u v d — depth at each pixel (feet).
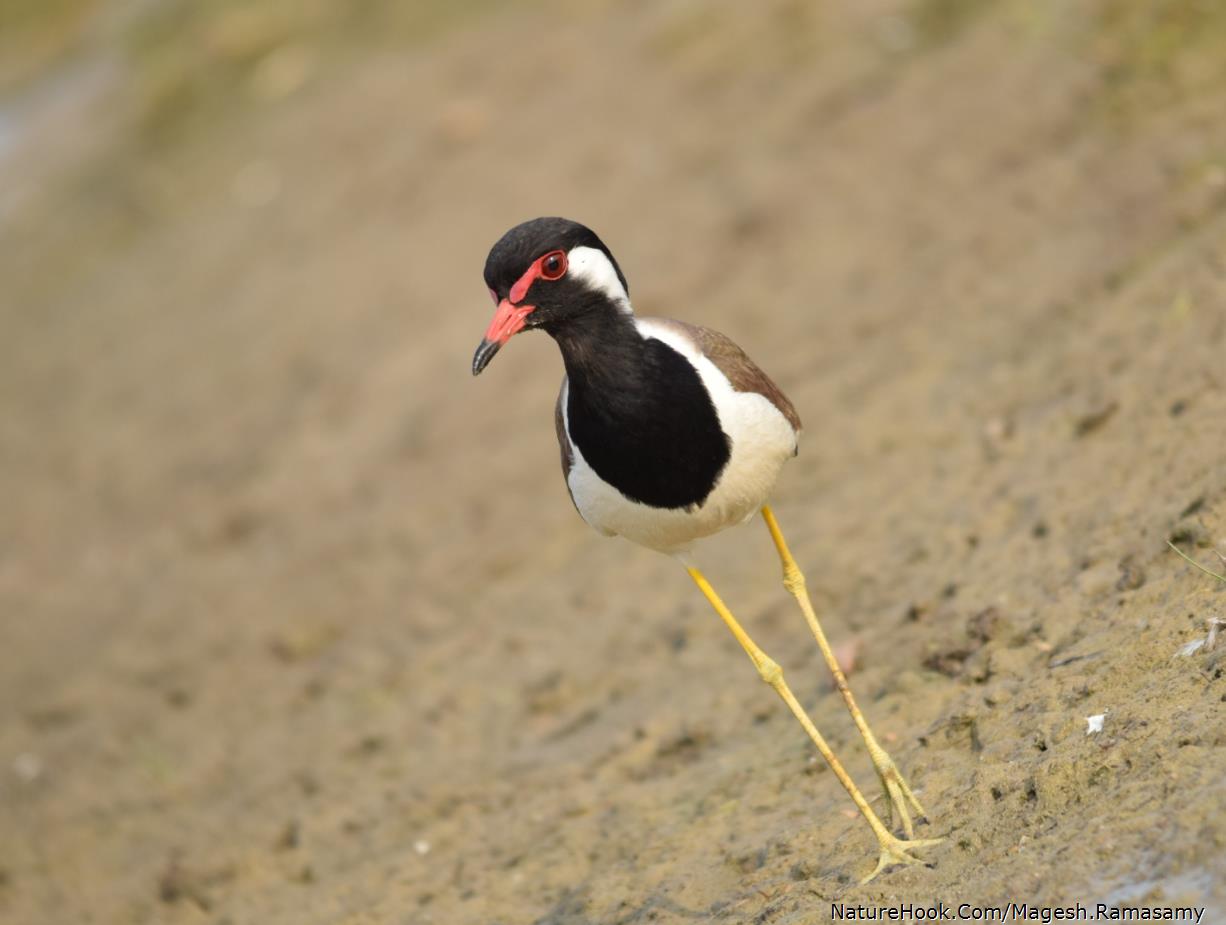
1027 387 42.06
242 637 53.26
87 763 49.39
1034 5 62.08
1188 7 56.18
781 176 61.72
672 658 40.83
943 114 59.67
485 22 86.74
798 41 69.36
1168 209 46.24
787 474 45.75
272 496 60.23
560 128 72.64
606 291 27.20
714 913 28.04
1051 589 32.60
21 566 63.57
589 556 48.47
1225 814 22.56
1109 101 54.65
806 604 29.12
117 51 100.68
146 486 64.80
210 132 88.69
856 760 31.27
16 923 41.73
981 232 52.29
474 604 48.98
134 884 41.45
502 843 35.35
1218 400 34.73
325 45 91.86
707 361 27.45
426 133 77.97
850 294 53.57
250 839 41.32
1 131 98.68
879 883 25.77
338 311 68.54
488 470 55.77
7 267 86.38
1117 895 22.47
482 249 67.10
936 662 33.06
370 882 36.22
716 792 32.89
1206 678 25.77
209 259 78.02
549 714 41.55
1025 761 26.84
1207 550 30.01
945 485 40.14
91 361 75.20
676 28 75.15
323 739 45.24
